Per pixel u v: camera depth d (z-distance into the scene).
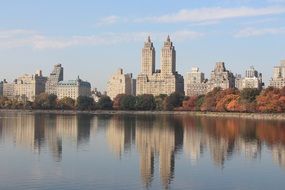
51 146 126.06
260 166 95.88
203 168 93.19
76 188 76.19
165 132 176.25
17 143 131.88
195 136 158.62
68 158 104.56
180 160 102.81
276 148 124.12
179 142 138.50
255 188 77.50
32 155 108.50
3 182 79.75
